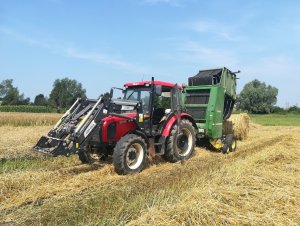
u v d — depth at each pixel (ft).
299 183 19.98
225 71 36.55
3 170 23.68
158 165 27.58
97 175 23.13
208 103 34.09
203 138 35.76
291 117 172.86
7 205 17.16
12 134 43.55
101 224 14.47
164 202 16.34
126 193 19.01
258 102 241.76
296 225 13.97
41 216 15.69
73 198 18.26
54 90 214.07
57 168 25.14
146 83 27.76
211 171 23.00
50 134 24.34
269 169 23.72
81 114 24.76
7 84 254.06
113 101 25.22
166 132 27.84
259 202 16.35
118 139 25.12
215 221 13.98
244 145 41.45
